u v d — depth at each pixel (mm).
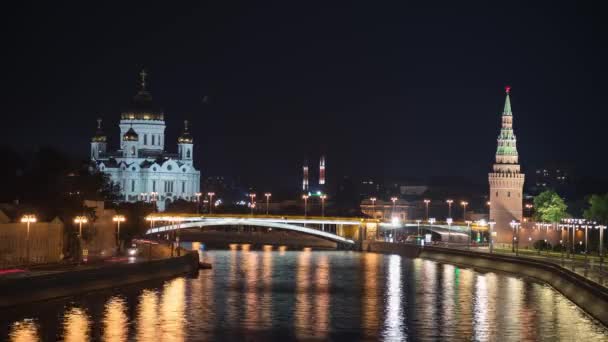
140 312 183875
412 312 193000
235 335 165000
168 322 174875
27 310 178250
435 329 173500
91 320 172875
